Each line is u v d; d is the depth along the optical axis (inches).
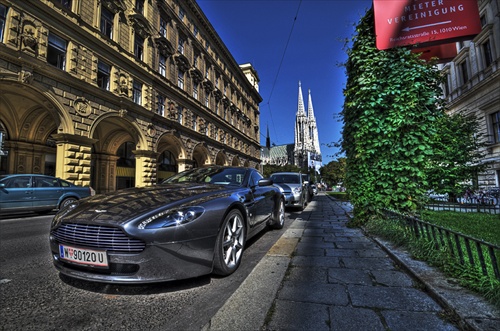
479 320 65.2
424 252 117.9
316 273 107.6
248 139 1643.7
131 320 73.2
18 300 85.6
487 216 278.2
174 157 1050.1
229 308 78.7
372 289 90.9
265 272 109.2
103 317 75.0
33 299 86.3
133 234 81.6
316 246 153.4
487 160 637.3
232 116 1413.6
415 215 181.2
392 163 187.5
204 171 173.8
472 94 726.5
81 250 86.5
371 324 68.8
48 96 445.1
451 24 191.2
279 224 213.6
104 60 569.0
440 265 104.3
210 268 94.7
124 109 610.9
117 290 93.0
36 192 332.8
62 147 470.6
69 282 100.7
